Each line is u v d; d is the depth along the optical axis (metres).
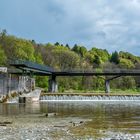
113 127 42.28
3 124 44.34
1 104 98.38
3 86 110.25
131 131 38.47
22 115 59.78
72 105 99.31
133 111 73.69
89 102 119.88
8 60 164.38
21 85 126.88
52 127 41.38
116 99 134.50
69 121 49.50
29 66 124.81
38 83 186.25
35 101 120.31
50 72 158.00
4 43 189.62
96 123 47.03
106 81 166.25
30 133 35.69
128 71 158.88
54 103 109.75
